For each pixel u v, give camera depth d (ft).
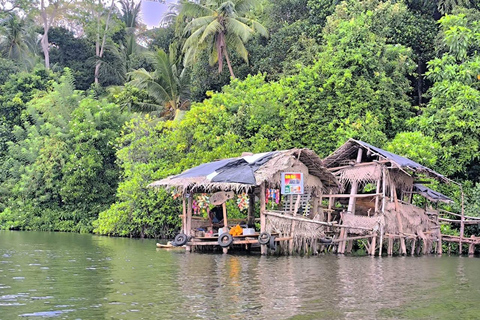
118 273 46.50
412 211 67.31
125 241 82.28
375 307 33.88
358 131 81.51
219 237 62.59
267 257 60.08
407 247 71.26
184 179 63.87
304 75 91.66
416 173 71.46
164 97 123.54
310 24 115.44
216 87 122.83
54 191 110.01
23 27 165.58
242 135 90.17
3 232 101.45
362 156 70.44
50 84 134.92
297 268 50.55
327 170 64.49
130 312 31.45
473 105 80.12
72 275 45.21
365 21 94.73
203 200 68.13
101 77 166.61
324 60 90.99
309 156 63.10
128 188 87.76
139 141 94.68
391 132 89.45
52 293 36.99
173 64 130.62
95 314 30.94
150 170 88.38
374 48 90.17
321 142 85.30
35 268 49.49
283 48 114.32
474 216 74.64
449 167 79.15
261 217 61.36
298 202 62.39
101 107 115.14
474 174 84.12
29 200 110.93
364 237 64.28
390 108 88.02
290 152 62.49
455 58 87.10
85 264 52.65
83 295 36.32
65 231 106.32
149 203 86.58
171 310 31.99
